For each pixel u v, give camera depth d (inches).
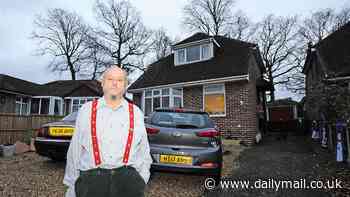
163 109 210.1
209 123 202.7
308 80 757.3
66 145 210.4
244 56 553.0
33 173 209.0
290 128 762.2
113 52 1320.1
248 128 473.1
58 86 1059.9
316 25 1338.6
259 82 633.6
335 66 458.0
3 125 351.9
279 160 304.8
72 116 249.6
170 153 179.0
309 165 270.8
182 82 552.4
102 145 69.1
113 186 67.4
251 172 240.7
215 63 577.9
